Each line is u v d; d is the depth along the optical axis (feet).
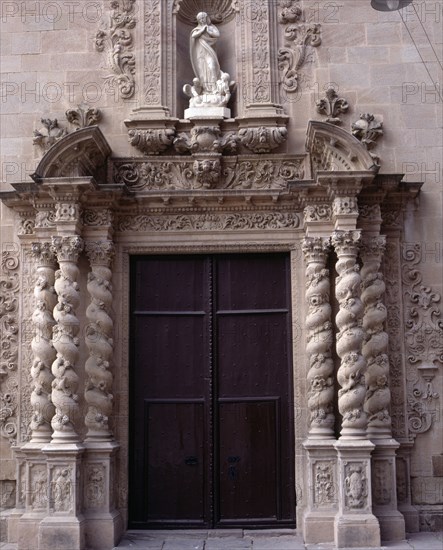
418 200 44.75
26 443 42.19
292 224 44.62
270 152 45.21
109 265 43.55
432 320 43.83
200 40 46.70
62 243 41.65
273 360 44.47
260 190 43.96
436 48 46.19
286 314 44.73
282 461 43.57
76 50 46.62
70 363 40.81
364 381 40.68
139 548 39.60
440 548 38.47
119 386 43.50
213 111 45.29
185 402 44.24
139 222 44.91
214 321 44.83
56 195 41.65
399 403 43.09
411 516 41.86
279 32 46.60
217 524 43.21
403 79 45.98
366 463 39.78
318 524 40.22
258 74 45.83
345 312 40.86
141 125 45.03
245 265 45.44
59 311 41.22
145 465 43.86
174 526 43.24
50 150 41.19
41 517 40.32
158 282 45.39
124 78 46.14
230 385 44.34
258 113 45.06
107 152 44.47
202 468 43.83
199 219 44.88
